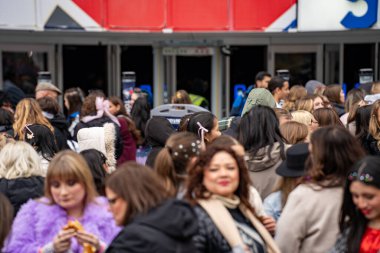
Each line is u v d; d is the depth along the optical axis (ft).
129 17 41.68
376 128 24.71
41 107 30.07
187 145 15.42
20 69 47.42
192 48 47.32
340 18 41.19
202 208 13.96
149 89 50.62
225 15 41.96
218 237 13.65
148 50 50.80
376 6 40.57
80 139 26.32
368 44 49.85
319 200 15.16
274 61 50.34
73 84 49.78
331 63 50.29
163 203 12.57
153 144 23.53
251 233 14.34
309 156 15.98
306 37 49.90
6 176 18.75
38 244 15.87
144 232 12.03
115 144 27.09
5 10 39.22
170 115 31.60
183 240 12.19
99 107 30.66
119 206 12.98
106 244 15.87
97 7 41.16
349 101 31.12
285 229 15.20
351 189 13.71
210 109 48.73
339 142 15.20
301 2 41.81
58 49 48.73
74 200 15.88
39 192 18.81
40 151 24.45
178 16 42.01
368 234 13.78
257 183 19.31
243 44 49.55
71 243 15.71
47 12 40.27
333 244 14.89
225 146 14.52
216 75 48.11
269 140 19.51
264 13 42.01
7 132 27.89
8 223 13.64
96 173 19.01
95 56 50.11
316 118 25.11
